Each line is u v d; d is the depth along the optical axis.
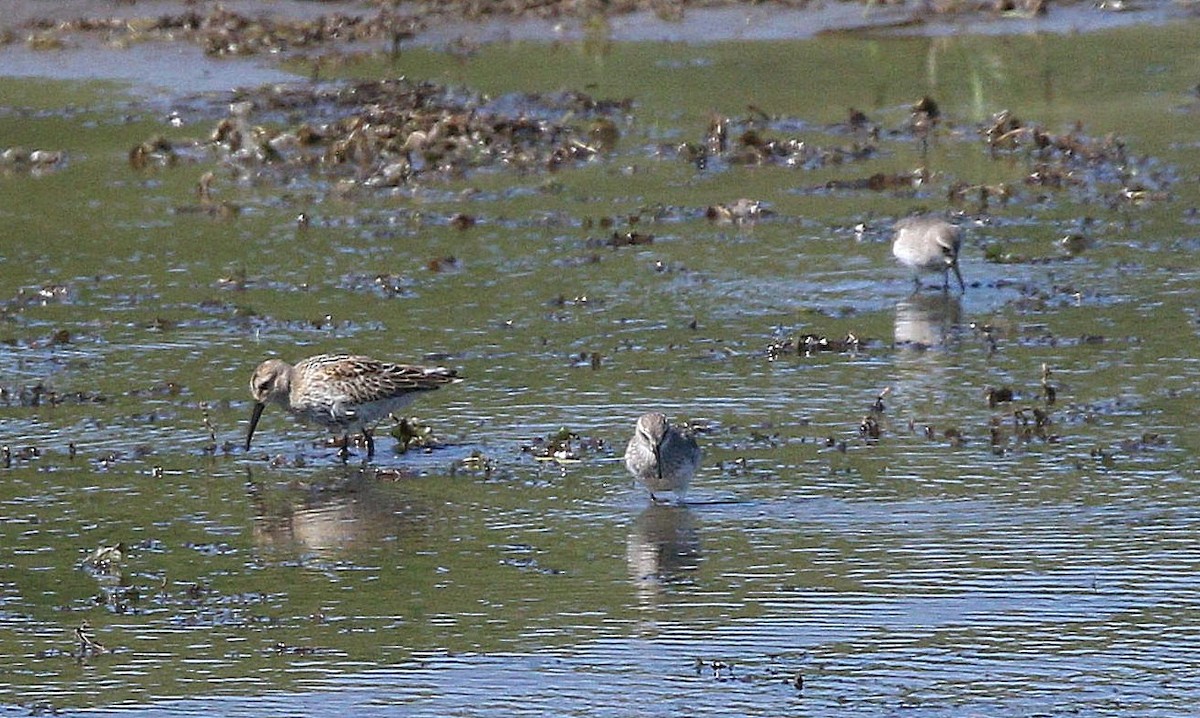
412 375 16.31
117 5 33.78
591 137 28.00
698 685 11.77
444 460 16.09
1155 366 18.22
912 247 21.08
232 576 13.65
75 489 15.41
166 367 18.59
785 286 21.23
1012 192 25.08
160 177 26.33
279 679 11.94
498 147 27.48
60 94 30.05
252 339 19.44
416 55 32.53
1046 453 15.88
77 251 22.83
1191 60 32.00
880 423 16.70
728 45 33.12
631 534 14.34
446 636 12.57
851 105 29.88
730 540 14.16
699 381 17.95
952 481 15.28
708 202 24.91
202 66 31.53
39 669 12.12
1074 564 13.55
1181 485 15.09
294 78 30.95
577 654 12.26
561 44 33.19
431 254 22.59
